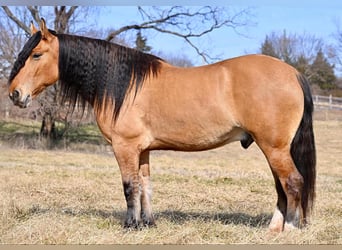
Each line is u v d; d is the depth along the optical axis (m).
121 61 4.50
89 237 4.25
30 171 9.99
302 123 4.13
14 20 17.28
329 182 9.20
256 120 4.01
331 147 17.75
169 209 6.00
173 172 10.56
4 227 4.59
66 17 17.58
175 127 4.26
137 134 4.38
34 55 4.61
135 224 4.50
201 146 4.32
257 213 5.67
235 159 14.73
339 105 29.91
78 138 18.77
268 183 8.56
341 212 5.65
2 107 19.03
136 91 4.37
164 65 4.50
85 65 4.62
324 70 42.03
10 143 16.73
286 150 4.06
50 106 16.03
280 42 42.91
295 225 4.11
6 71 17.30
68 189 7.57
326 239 4.14
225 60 4.30
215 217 5.28
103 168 11.28
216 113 4.11
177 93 4.22
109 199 6.81
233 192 7.43
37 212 5.41
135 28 18.58
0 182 8.22
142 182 4.72
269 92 3.97
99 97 4.55
